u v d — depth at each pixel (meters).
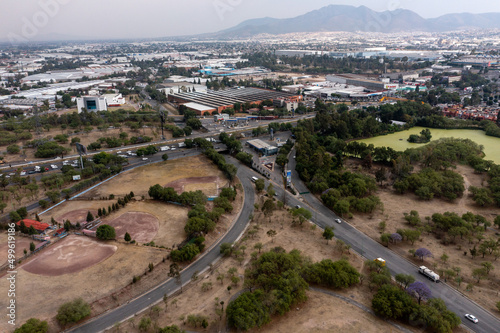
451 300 104.19
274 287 103.56
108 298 105.25
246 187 192.25
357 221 155.00
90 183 191.50
